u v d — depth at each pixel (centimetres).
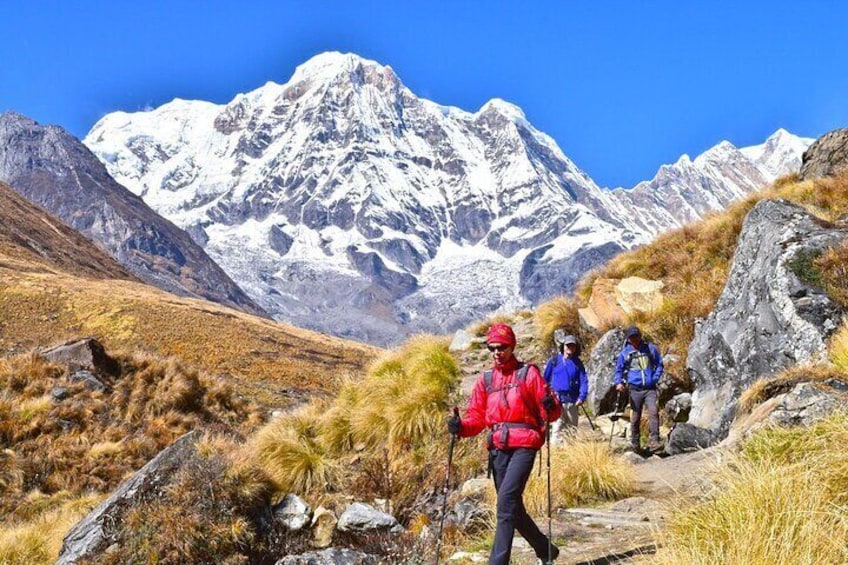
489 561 589
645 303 1769
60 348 2912
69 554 1012
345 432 1495
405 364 1723
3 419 2331
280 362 9412
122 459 2295
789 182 2203
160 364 3070
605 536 750
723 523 574
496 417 623
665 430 1364
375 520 1087
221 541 1020
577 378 1198
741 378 1239
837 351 1019
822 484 571
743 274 1361
